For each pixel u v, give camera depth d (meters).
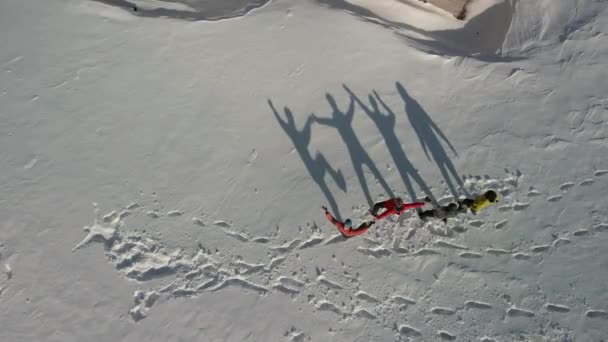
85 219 8.66
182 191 8.82
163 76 9.73
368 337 7.81
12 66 9.92
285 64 9.69
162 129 9.30
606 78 8.94
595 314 7.53
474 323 7.71
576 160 8.46
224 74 9.70
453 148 8.81
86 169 9.03
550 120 8.80
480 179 8.53
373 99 9.27
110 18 10.31
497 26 10.33
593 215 8.09
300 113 9.27
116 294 8.20
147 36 10.10
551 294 7.73
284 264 8.30
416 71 9.46
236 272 8.32
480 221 8.27
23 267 8.35
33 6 10.48
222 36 10.05
